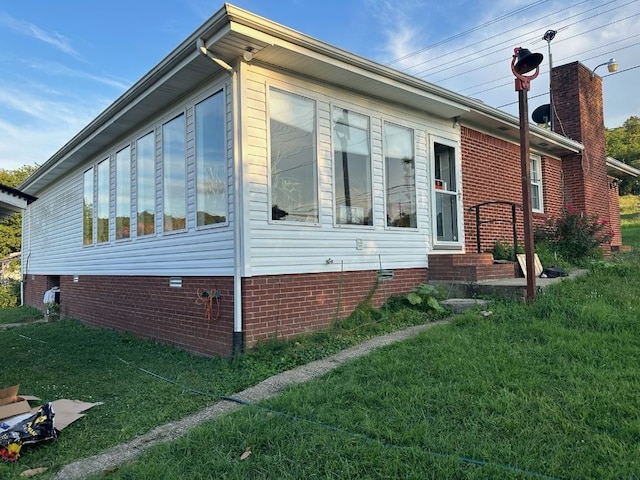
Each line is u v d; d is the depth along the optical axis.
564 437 2.83
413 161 7.81
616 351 4.17
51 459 3.27
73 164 10.81
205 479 2.71
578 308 5.41
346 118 6.78
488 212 9.30
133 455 3.19
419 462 2.67
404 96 7.22
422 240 7.84
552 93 12.48
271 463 2.80
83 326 9.90
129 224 8.31
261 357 5.25
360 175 6.92
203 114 6.22
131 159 8.26
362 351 5.07
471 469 2.56
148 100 6.84
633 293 6.13
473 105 8.11
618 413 3.07
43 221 14.09
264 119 5.75
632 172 15.46
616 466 2.49
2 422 3.65
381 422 3.20
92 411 4.21
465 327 5.42
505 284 6.71
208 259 6.06
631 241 18.88
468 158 8.94
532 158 11.06
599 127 12.85
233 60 5.59
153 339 7.40
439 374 3.95
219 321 5.80
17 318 12.90
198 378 5.02
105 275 9.30
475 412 3.21
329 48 5.66
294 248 5.95
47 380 5.41
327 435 3.06
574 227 9.81
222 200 5.83
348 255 6.61
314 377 4.39
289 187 5.97
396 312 6.73
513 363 4.05
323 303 6.21
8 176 31.91
